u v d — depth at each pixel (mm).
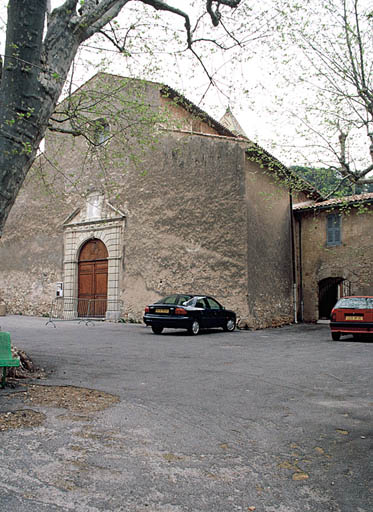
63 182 19922
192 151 16531
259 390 5633
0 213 4945
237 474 3061
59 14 5477
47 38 5391
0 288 22250
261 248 16188
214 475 3029
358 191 10148
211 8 7484
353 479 3018
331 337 12727
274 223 17438
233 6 7445
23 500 2586
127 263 17469
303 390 5676
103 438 3684
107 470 3049
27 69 4930
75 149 19938
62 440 3602
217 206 15750
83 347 9305
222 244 15461
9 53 4898
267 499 2701
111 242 18016
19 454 3277
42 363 7121
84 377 6129
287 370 7070
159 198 17000
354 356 8672
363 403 5047
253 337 12430
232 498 2699
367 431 4051
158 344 10203
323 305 20531
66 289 19312
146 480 2910
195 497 2697
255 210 15953
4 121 4914
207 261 15656
